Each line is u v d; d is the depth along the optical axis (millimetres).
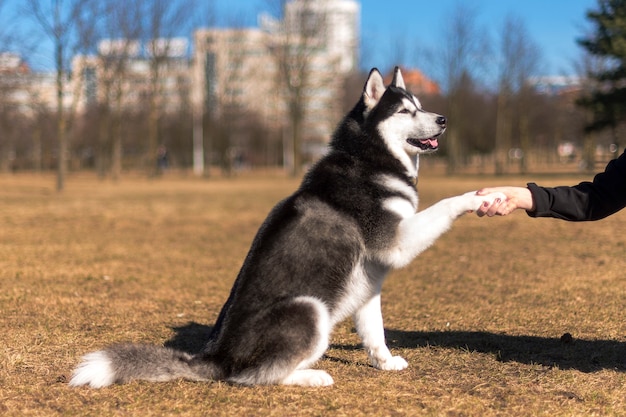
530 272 8188
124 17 32688
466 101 46531
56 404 3580
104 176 41344
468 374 4172
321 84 41875
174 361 3857
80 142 55344
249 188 28531
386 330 5488
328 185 4141
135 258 9555
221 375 3854
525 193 3875
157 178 42000
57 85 24078
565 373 4137
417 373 4219
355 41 42531
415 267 8852
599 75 25453
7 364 4301
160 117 47531
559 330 5301
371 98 4430
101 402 3615
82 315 5891
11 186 28750
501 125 42469
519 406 3539
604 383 3941
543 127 46031
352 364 4477
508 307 6207
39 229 12844
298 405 3561
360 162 4230
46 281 7527
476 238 11984
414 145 4402
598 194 3887
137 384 3896
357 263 4035
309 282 3889
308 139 66812
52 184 31578
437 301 6648
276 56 38969
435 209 3896
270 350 3756
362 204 4043
